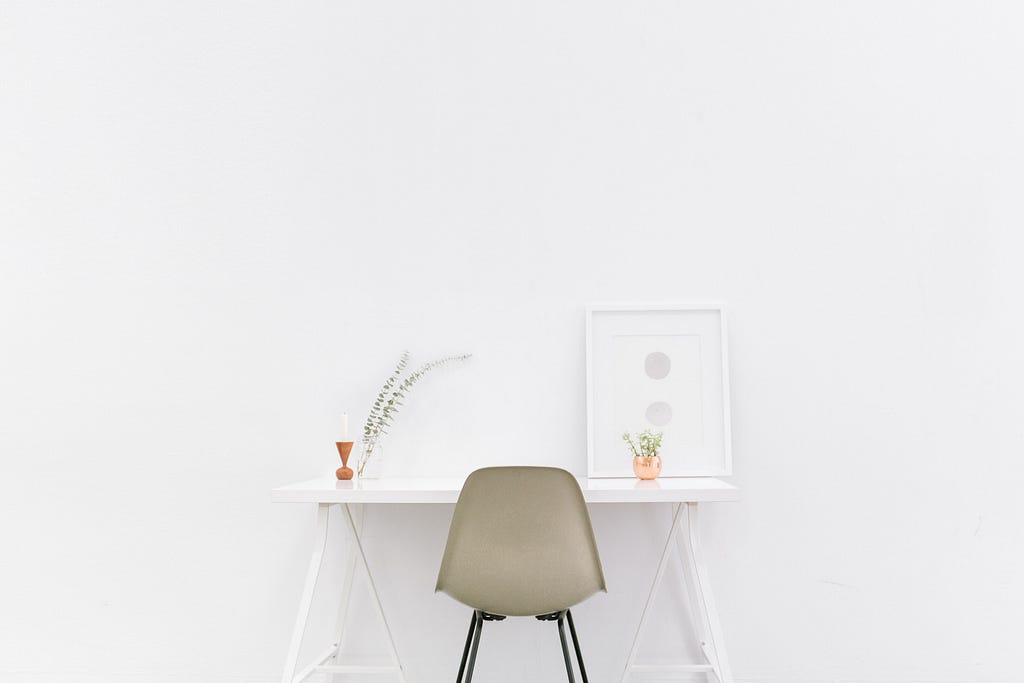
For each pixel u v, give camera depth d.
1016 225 2.54
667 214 2.57
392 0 2.66
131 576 2.55
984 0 2.59
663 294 2.55
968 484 2.48
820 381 2.51
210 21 2.67
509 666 2.46
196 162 2.66
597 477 2.41
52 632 2.54
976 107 2.57
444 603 2.49
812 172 2.57
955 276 2.53
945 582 2.46
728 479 2.49
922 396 2.51
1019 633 2.44
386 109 2.64
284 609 2.52
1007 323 2.51
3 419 2.60
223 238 2.63
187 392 2.59
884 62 2.59
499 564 1.92
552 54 2.63
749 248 2.55
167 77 2.67
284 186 2.63
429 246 2.59
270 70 2.66
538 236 2.58
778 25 2.61
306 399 2.57
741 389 2.51
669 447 2.43
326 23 2.66
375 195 2.62
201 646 2.53
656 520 2.49
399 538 2.52
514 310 2.56
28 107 2.66
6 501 2.58
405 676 2.47
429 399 2.54
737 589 2.47
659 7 2.62
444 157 2.62
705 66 2.61
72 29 2.68
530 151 2.60
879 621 2.46
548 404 2.52
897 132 2.57
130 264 2.63
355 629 2.49
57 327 2.62
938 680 2.44
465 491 1.96
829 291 2.54
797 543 2.48
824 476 2.49
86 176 2.66
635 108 2.60
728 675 2.01
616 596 2.47
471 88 2.63
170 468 2.58
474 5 2.65
